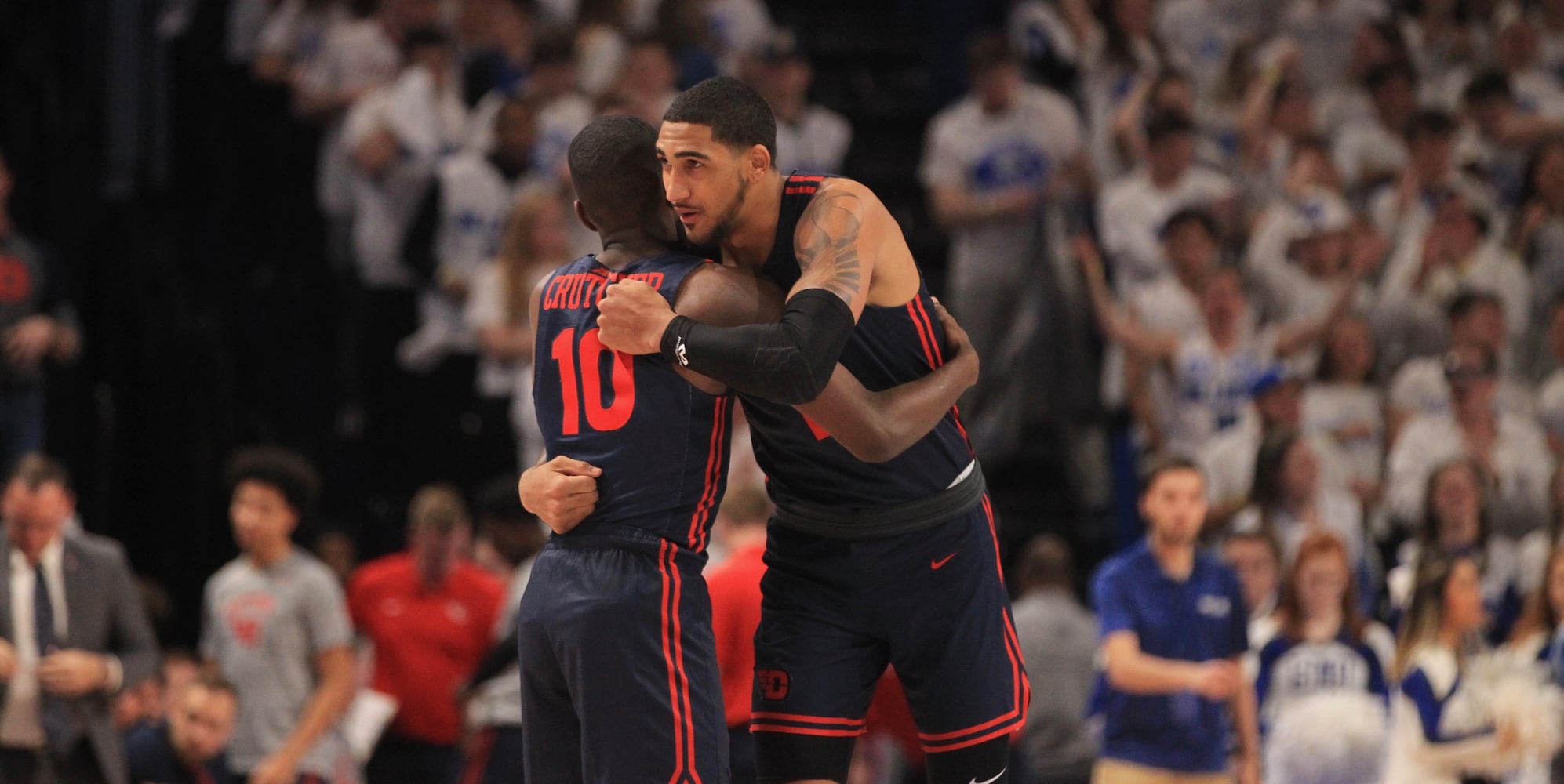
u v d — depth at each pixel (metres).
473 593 25.39
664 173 11.09
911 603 12.02
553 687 11.47
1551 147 34.66
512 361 29.92
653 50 31.61
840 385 11.12
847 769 12.32
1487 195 35.00
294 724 22.03
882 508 11.90
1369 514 29.28
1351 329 30.39
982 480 12.54
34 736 19.53
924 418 11.48
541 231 29.88
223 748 21.36
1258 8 37.38
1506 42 38.94
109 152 32.69
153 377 32.19
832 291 10.66
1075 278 32.44
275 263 35.25
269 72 35.47
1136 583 21.03
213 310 33.59
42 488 19.67
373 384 32.53
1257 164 34.69
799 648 12.14
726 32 37.75
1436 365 31.14
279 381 33.66
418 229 31.20
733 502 19.50
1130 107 34.16
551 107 32.16
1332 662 22.00
